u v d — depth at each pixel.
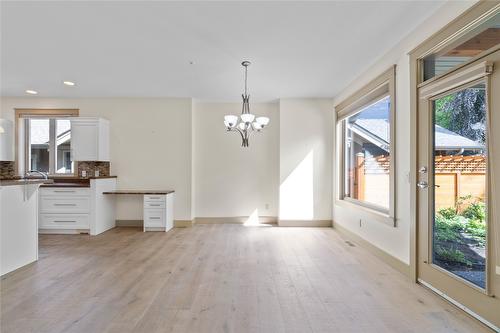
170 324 2.01
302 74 4.09
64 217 4.84
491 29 2.00
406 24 2.71
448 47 2.43
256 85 4.62
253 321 2.05
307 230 5.13
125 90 4.94
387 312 2.19
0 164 5.33
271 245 4.13
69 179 5.27
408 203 2.93
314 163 5.39
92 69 3.91
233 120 3.64
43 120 5.51
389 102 3.33
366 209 3.90
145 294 2.49
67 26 2.76
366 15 2.56
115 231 5.07
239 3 2.38
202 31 2.85
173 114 5.50
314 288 2.63
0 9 2.46
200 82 4.47
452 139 2.35
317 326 1.99
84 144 5.08
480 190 2.10
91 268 3.16
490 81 1.91
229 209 5.77
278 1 2.35
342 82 4.46
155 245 4.13
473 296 2.08
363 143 4.41
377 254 3.56
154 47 3.22
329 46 3.19
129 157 5.48
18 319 2.07
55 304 2.31
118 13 2.54
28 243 3.24
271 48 3.23
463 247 2.24
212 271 3.06
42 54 3.42
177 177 5.50
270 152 5.77
